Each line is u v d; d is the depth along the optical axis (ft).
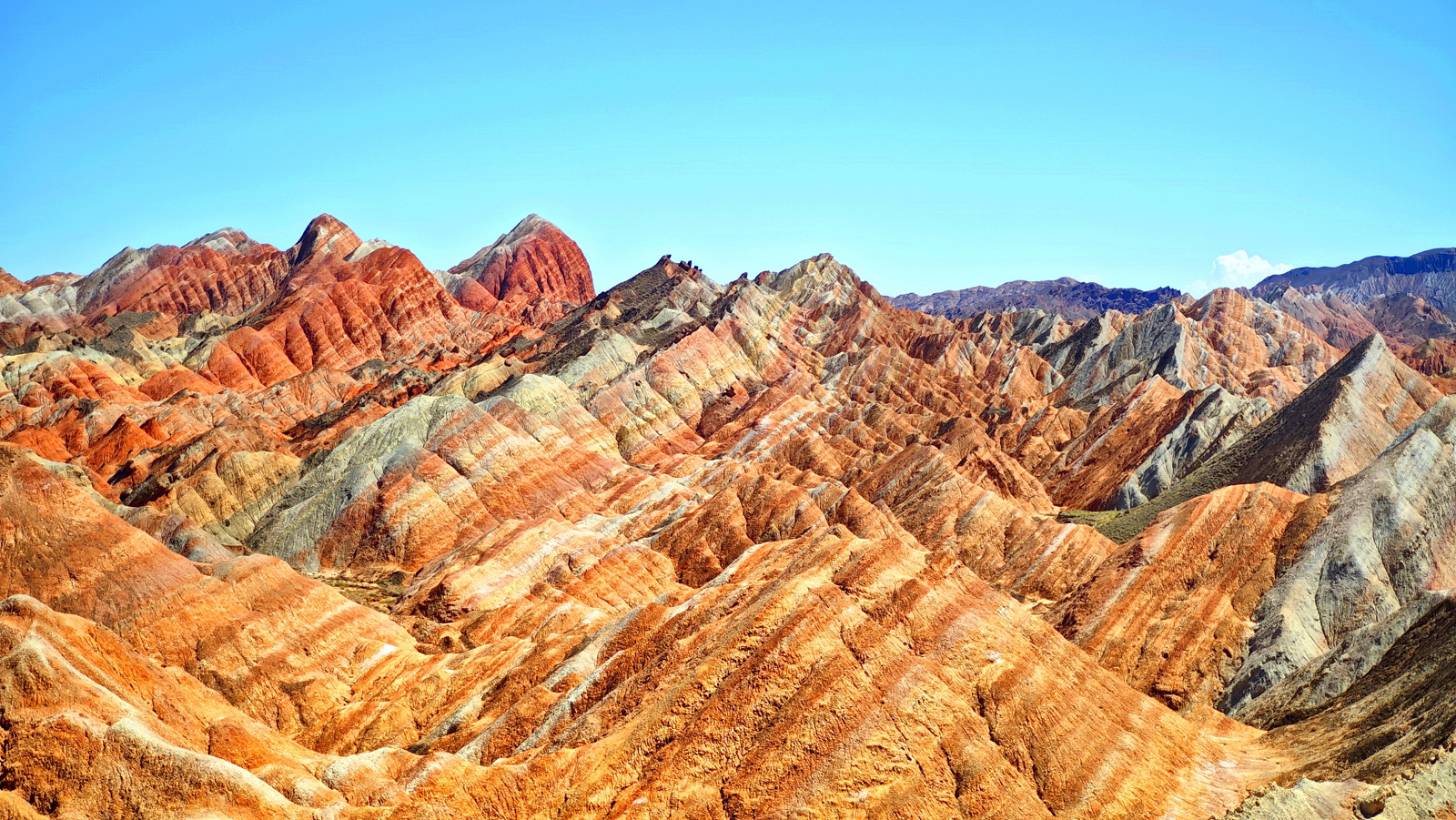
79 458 515.50
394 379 623.36
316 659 241.35
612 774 172.96
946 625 190.29
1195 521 290.15
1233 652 252.01
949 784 167.84
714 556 327.47
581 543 319.27
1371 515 276.82
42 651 170.71
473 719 215.10
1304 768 183.01
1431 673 188.55
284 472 449.89
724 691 179.01
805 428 498.28
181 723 187.11
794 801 162.61
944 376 655.35
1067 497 470.80
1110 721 186.39
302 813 162.50
